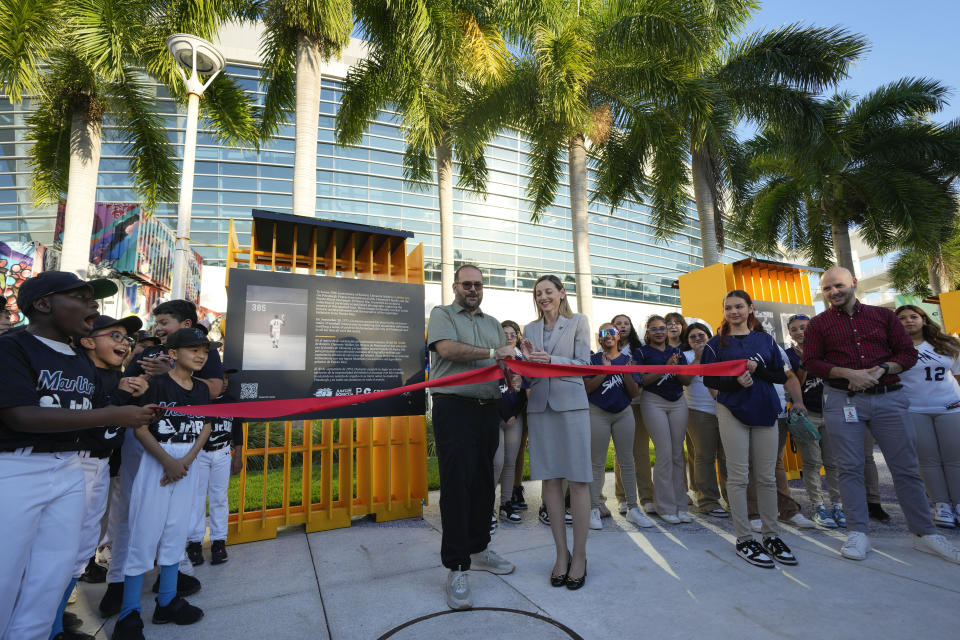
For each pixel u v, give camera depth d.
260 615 2.39
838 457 3.26
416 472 4.45
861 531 3.10
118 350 2.56
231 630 2.25
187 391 2.53
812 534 3.62
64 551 1.73
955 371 4.27
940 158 13.09
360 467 4.53
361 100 10.45
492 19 10.29
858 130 13.09
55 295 1.79
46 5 7.54
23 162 20.75
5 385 1.53
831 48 10.23
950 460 3.83
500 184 26.64
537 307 3.13
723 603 2.41
